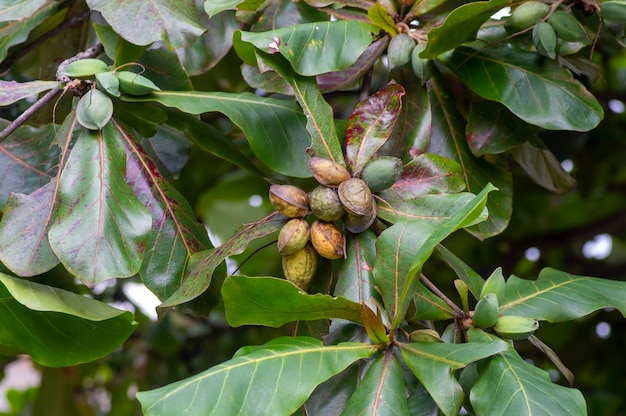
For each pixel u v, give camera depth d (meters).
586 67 2.23
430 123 2.06
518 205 2.94
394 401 1.75
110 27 2.06
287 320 1.81
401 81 2.08
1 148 2.06
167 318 2.82
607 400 2.93
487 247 3.02
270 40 1.91
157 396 1.70
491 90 2.04
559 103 2.03
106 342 1.91
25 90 1.94
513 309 1.90
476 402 1.75
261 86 2.11
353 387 1.83
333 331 1.85
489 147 2.08
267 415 1.71
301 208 1.85
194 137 2.05
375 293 1.84
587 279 1.97
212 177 2.70
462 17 1.95
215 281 2.02
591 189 2.93
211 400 1.71
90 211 1.87
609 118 2.79
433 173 1.92
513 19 2.04
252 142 1.97
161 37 1.99
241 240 1.87
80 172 1.88
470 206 1.75
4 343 1.90
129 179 1.97
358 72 2.10
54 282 2.08
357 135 1.89
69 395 2.74
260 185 2.94
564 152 2.68
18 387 3.92
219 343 2.97
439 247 1.95
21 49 2.30
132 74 1.93
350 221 1.86
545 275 1.97
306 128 1.91
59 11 2.32
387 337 1.79
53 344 1.91
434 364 1.75
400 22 2.05
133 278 2.80
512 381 1.74
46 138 2.08
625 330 2.90
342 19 2.07
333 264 1.92
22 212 1.89
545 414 1.71
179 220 1.99
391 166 1.86
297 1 2.13
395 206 1.88
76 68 1.91
